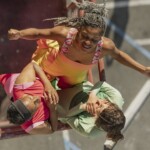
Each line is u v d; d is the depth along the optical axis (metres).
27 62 13.53
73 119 6.57
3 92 13.13
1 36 13.45
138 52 14.45
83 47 5.87
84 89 6.80
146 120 13.84
